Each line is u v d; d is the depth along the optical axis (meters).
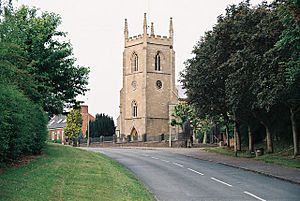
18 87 24.31
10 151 21.53
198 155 42.72
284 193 19.06
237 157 39.44
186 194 18.81
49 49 33.09
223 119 50.84
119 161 35.81
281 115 39.59
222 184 22.05
